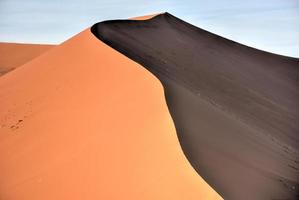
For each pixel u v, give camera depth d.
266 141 18.55
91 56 23.89
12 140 17.97
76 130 16.12
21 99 22.97
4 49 78.56
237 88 29.94
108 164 12.54
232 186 10.99
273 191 12.36
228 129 16.50
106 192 11.32
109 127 14.91
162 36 36.38
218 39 43.59
